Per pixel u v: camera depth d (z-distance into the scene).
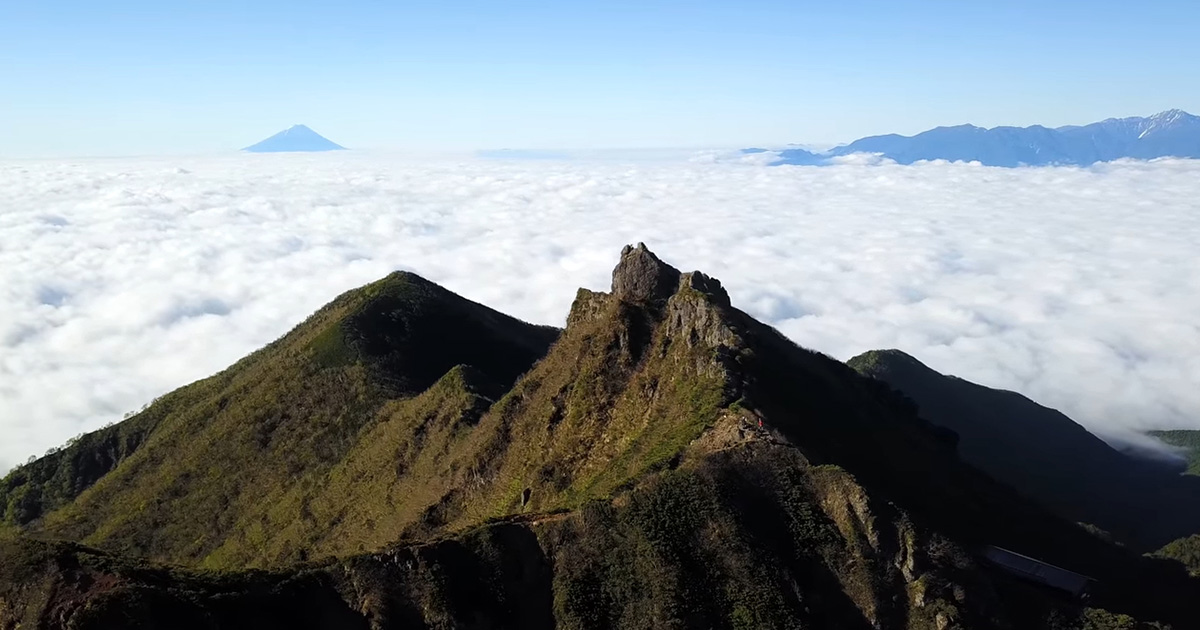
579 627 50.22
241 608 46.47
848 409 75.94
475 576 52.34
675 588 50.59
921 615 49.59
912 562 51.44
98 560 47.09
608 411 74.75
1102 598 57.50
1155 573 70.06
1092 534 75.00
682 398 68.31
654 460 59.69
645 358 78.06
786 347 87.00
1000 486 83.88
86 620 42.47
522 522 56.25
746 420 60.41
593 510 55.41
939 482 71.25
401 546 52.31
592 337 83.25
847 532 53.34
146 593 44.34
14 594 45.62
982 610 50.25
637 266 87.75
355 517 86.81
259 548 89.06
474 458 80.69
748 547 52.47
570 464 71.38
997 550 58.94
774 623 48.94
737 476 56.38
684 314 76.69
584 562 53.22
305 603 48.69
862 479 57.97
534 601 52.22
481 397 94.94
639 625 49.94
